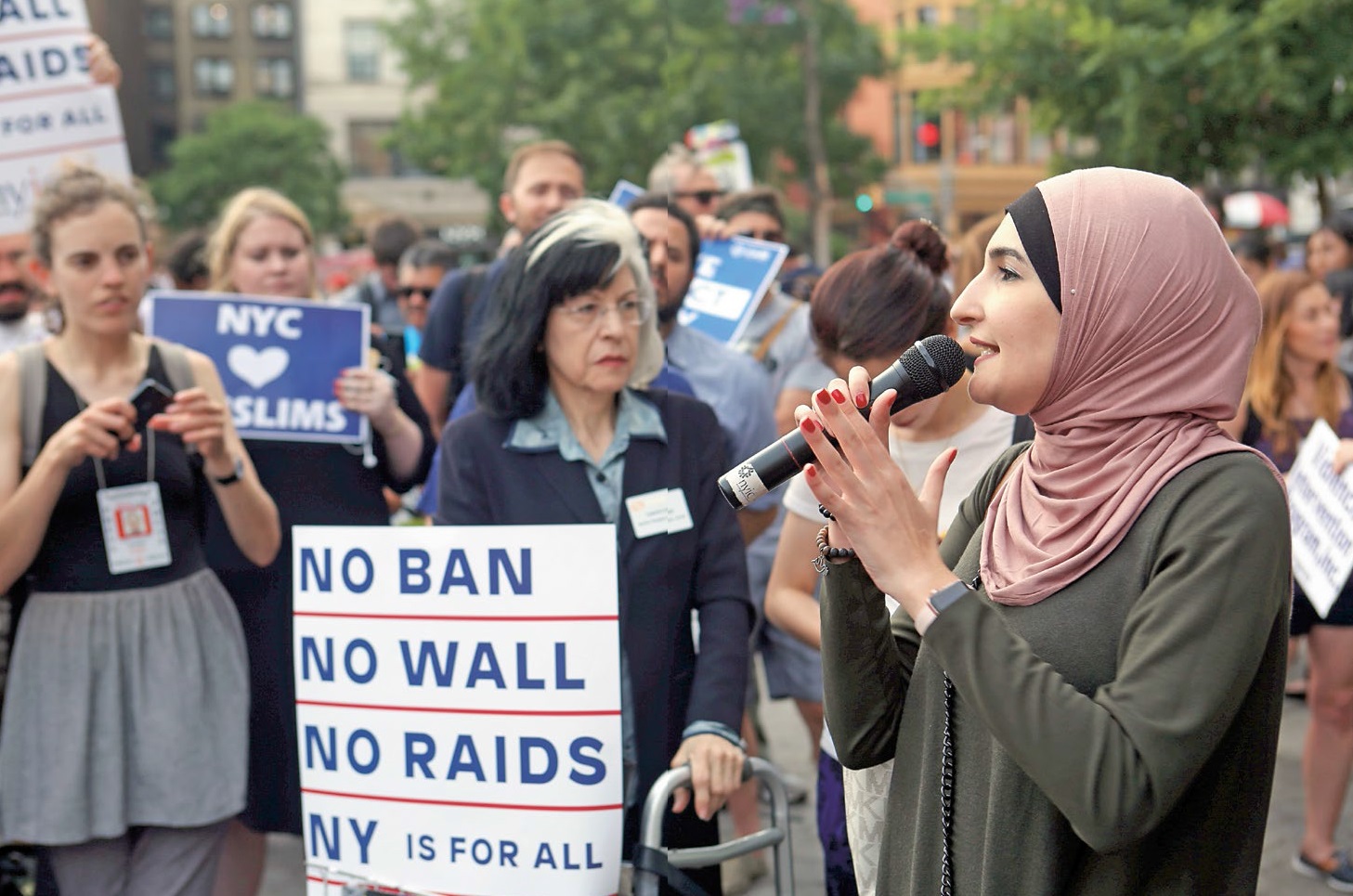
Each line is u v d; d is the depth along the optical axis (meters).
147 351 3.33
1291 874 4.59
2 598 3.25
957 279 3.19
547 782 2.37
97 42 4.52
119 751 3.07
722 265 4.90
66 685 3.05
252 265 4.59
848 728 1.93
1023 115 11.88
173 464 3.23
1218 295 1.63
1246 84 9.58
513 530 2.37
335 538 2.47
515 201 5.23
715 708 2.66
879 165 39.47
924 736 1.81
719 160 9.29
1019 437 2.80
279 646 3.95
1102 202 1.65
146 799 3.10
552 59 35.72
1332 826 4.53
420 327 7.41
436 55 41.31
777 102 35.34
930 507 1.72
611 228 2.72
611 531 2.34
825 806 2.89
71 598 3.08
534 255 2.71
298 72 63.53
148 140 65.25
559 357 2.73
